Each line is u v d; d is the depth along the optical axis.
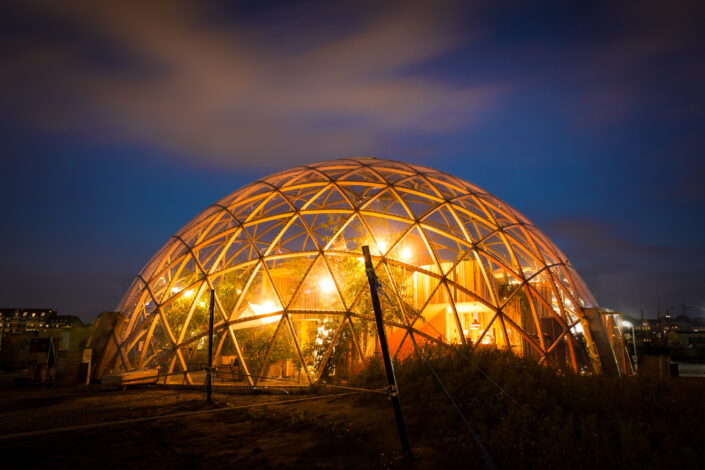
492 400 10.17
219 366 19.45
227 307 21.77
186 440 9.63
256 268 19.61
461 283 20.34
